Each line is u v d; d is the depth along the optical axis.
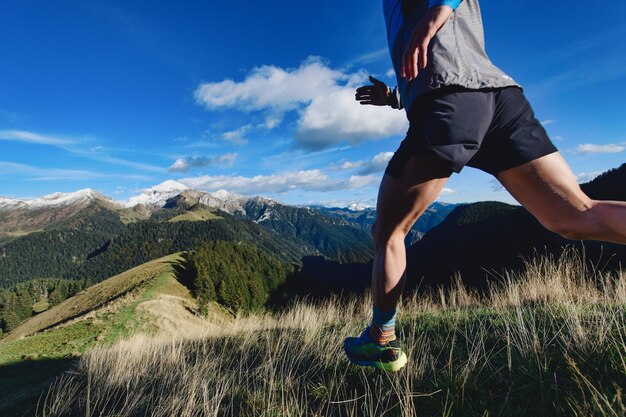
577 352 1.95
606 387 1.53
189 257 76.06
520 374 1.88
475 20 1.45
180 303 52.34
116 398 2.95
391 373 2.19
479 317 3.57
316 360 2.94
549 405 1.54
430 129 1.26
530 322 2.80
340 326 4.36
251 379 2.80
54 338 33.38
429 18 1.24
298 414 1.94
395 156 1.39
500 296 4.33
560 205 1.31
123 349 4.64
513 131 1.32
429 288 5.16
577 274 3.87
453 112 1.24
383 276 1.50
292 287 84.81
